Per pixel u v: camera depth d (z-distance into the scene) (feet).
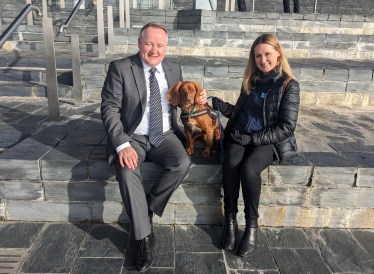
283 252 7.02
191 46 20.74
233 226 7.13
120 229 7.71
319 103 15.47
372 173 7.49
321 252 7.06
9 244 6.94
